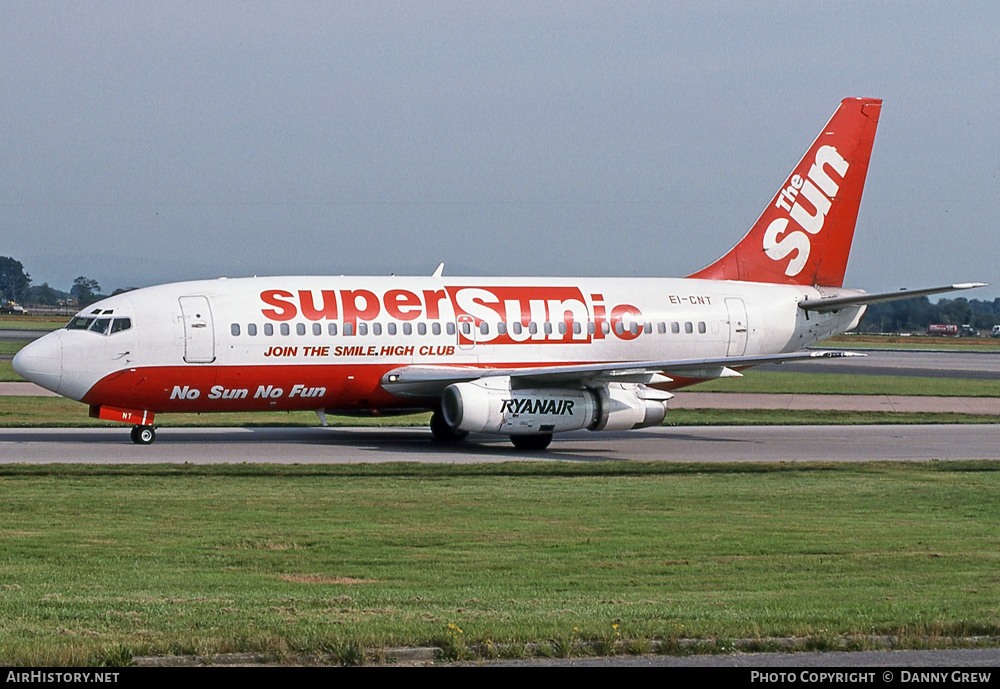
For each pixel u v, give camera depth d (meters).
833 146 139.38
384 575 52.31
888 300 133.00
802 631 40.62
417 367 118.44
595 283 130.38
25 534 61.88
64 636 38.47
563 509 74.75
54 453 100.88
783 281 138.88
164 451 104.62
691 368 118.94
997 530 68.62
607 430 120.00
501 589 49.00
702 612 43.84
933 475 95.62
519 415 111.75
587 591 48.91
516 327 122.88
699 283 134.00
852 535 65.88
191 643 37.28
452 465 97.62
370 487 83.81
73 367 106.56
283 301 114.31
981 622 42.28
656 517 72.06
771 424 148.38
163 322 109.06
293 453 106.00
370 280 121.12
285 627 40.12
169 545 59.28
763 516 73.38
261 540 61.25
